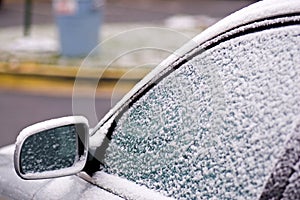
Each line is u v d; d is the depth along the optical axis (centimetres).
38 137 374
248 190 331
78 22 1467
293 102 331
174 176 352
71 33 1477
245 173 334
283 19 344
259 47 345
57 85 1362
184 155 351
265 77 339
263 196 328
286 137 329
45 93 1287
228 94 346
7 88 1324
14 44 1714
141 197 355
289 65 336
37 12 2828
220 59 353
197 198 343
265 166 330
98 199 362
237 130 340
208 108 350
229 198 335
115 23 2359
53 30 2006
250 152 335
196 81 357
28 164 372
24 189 387
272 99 335
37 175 367
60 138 379
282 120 331
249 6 359
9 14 2748
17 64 1451
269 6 350
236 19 355
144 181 359
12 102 1204
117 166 371
